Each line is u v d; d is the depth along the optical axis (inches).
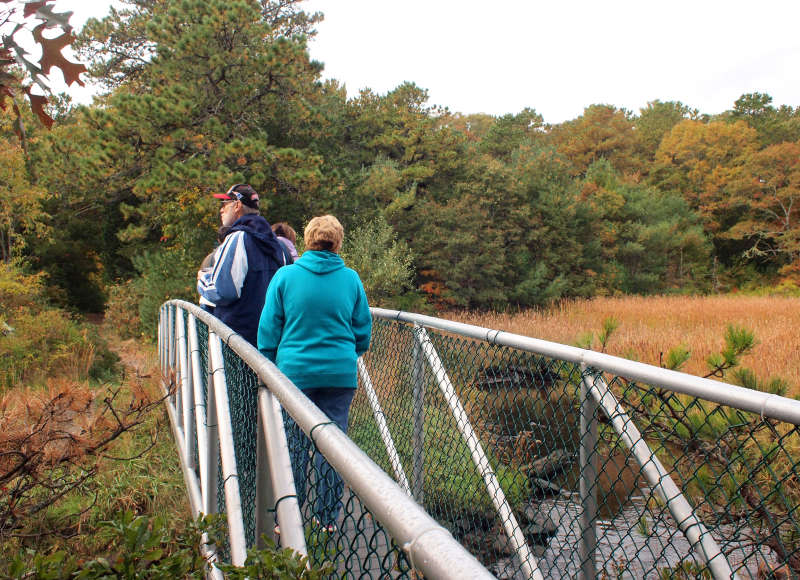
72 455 82.5
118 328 592.1
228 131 621.9
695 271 1587.1
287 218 669.3
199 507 92.1
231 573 34.4
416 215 967.0
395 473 96.7
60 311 464.4
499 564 75.3
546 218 1149.7
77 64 39.2
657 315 749.9
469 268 959.0
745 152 1800.0
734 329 120.0
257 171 608.7
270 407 44.7
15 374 265.0
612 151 2271.2
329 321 95.3
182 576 47.7
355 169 959.6
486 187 1076.5
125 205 633.0
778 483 44.4
